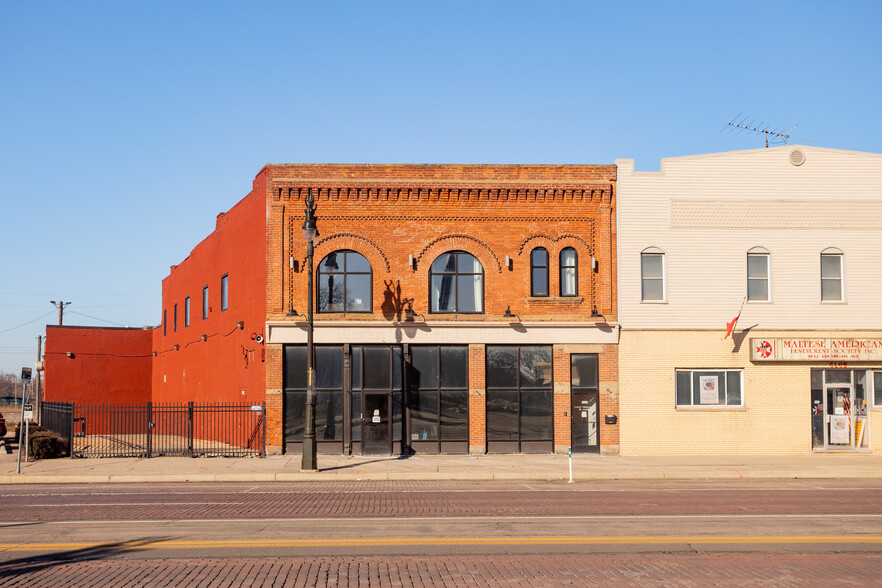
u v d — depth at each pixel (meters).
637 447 30.59
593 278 30.98
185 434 45.38
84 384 51.34
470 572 11.31
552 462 28.17
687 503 18.28
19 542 13.39
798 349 30.84
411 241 30.81
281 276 30.45
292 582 10.73
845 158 31.88
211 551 12.64
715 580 10.95
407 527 14.81
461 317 30.59
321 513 16.64
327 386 30.42
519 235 31.02
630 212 31.16
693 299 31.06
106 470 25.70
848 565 11.88
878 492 20.86
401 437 30.22
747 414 30.95
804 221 31.59
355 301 30.73
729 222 31.34
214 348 39.47
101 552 12.58
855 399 31.58
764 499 19.14
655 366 30.83
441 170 30.86
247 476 24.53
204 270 41.94
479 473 25.02
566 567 11.63
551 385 30.81
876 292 31.61
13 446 31.39
